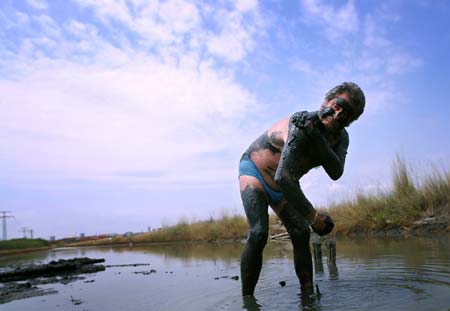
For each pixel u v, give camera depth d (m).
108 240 32.19
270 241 13.00
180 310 3.76
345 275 4.66
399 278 4.14
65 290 6.09
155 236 27.98
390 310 2.98
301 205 3.24
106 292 5.55
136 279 6.82
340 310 3.13
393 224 11.41
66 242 39.91
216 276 6.18
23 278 8.36
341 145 3.59
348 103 3.22
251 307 3.52
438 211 11.00
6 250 23.86
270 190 3.91
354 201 13.42
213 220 24.05
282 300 3.69
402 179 12.55
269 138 3.89
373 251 7.07
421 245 7.31
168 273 7.36
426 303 3.07
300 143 3.29
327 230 3.32
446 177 11.49
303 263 4.09
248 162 3.99
